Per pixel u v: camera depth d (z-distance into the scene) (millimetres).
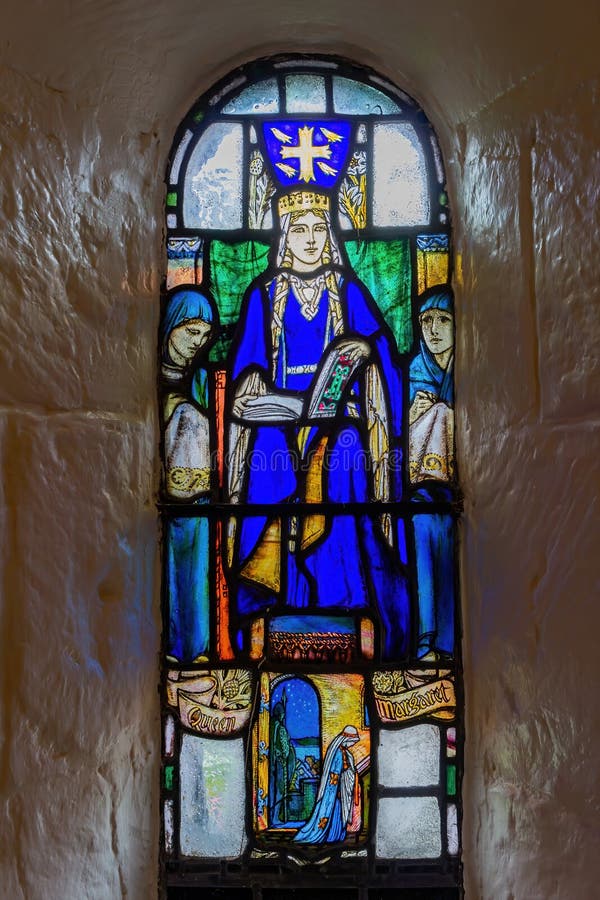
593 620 1341
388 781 1742
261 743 1758
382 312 1845
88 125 1652
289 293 1853
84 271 1620
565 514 1429
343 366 1832
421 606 1778
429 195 1873
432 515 1796
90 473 1594
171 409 1820
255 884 1723
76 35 1567
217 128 1893
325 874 1722
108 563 1623
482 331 1725
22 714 1409
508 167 1634
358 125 1896
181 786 1749
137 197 1793
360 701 1762
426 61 1801
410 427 1814
